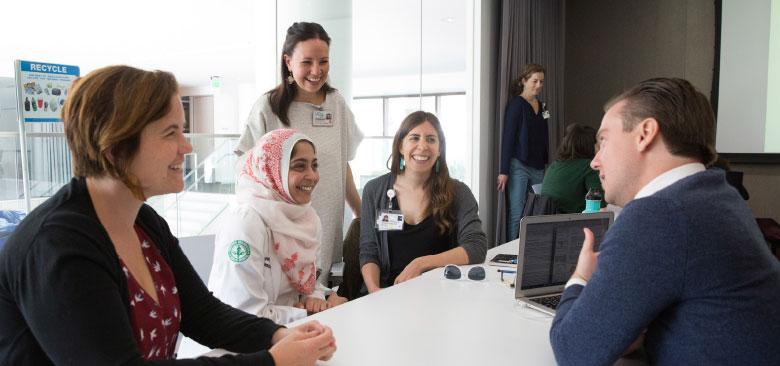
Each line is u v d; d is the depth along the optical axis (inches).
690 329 31.4
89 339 29.1
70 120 32.8
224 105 115.6
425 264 74.1
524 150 155.3
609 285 32.5
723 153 174.7
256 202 63.6
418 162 82.7
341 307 53.7
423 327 47.6
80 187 34.0
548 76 187.8
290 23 112.5
